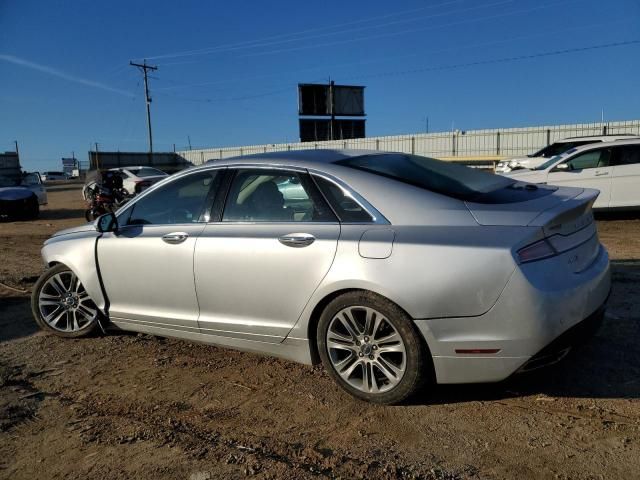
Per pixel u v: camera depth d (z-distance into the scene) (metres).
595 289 3.28
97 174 14.31
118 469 2.88
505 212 3.18
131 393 3.79
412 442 3.00
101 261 4.52
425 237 3.16
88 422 3.40
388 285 3.15
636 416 3.14
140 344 4.74
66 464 2.95
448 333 3.08
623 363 3.82
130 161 47.44
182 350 4.57
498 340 3.01
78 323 4.91
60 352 4.61
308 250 3.45
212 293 3.89
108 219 4.44
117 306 4.53
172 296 4.13
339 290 3.36
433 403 3.40
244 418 3.37
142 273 4.27
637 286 5.72
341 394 3.61
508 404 3.35
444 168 3.98
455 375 3.14
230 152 44.94
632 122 26.34
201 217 4.11
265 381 3.88
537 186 3.92
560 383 3.57
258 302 3.69
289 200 3.74
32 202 16.08
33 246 10.59
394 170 3.68
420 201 3.34
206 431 3.23
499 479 2.65
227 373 4.05
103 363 4.34
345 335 3.45
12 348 4.73
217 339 4.00
